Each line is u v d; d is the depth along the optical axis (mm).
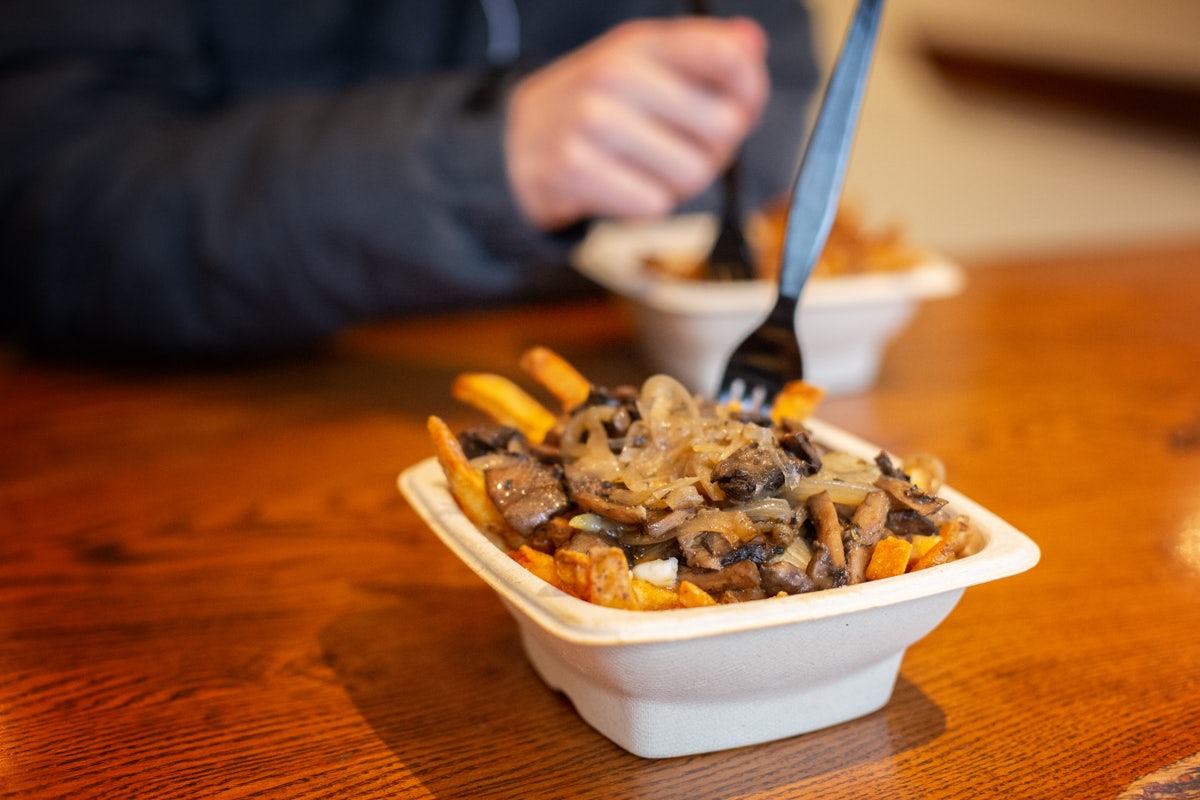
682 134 897
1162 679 588
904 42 2387
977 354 915
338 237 885
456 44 1170
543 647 582
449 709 578
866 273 855
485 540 562
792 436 572
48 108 952
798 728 563
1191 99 2154
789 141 1167
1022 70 2367
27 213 926
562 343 937
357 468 751
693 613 520
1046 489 720
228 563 665
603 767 552
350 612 631
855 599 530
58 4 994
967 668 595
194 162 908
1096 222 2406
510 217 884
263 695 584
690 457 568
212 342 930
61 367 925
